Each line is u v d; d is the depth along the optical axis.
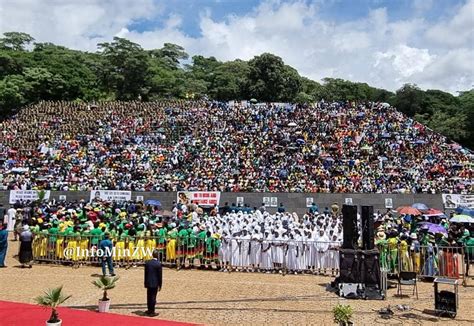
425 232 22.64
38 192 38.88
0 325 12.70
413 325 13.70
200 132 56.59
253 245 21.91
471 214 32.22
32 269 21.56
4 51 91.00
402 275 17.08
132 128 58.56
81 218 26.16
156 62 114.00
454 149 52.91
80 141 54.69
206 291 17.62
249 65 97.88
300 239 21.75
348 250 17.30
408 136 54.88
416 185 42.78
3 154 50.78
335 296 17.09
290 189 41.56
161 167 47.47
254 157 49.38
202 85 100.81
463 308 15.66
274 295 17.14
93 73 99.06
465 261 21.16
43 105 69.88
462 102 88.56
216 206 38.53
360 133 55.41
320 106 66.88
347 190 41.31
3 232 22.06
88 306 15.16
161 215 31.00
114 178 44.41
